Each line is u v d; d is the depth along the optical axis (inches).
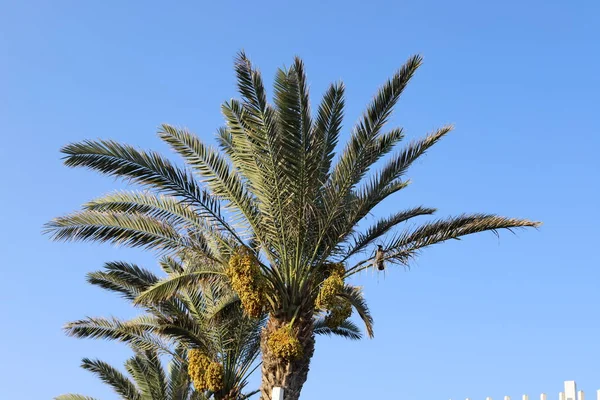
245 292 573.9
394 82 563.2
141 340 846.5
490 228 595.5
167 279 634.2
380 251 601.0
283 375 568.4
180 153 601.9
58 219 612.4
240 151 592.1
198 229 624.4
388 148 597.6
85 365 923.4
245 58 553.9
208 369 738.2
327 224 588.1
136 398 934.4
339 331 832.9
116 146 575.8
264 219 591.8
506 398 457.4
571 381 417.4
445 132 591.5
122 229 621.3
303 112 553.9
